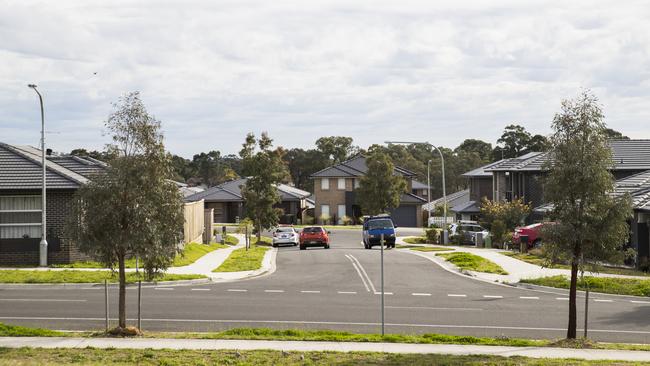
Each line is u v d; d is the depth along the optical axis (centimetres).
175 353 1430
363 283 2773
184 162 15112
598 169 1631
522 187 5775
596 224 1644
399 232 7112
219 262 3491
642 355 1490
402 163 12056
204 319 1945
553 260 1684
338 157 13288
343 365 1334
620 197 1667
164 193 1666
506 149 11862
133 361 1348
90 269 3030
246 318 1967
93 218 1602
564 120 1666
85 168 4109
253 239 5972
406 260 3725
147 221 1611
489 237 4784
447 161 12194
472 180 7988
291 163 13388
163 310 2088
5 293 2420
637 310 2184
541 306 2242
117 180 1608
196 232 4641
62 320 1905
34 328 1762
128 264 3064
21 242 3200
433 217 8300
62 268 3069
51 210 3231
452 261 3509
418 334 1752
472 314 2081
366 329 1827
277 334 1686
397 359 1394
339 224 8538
